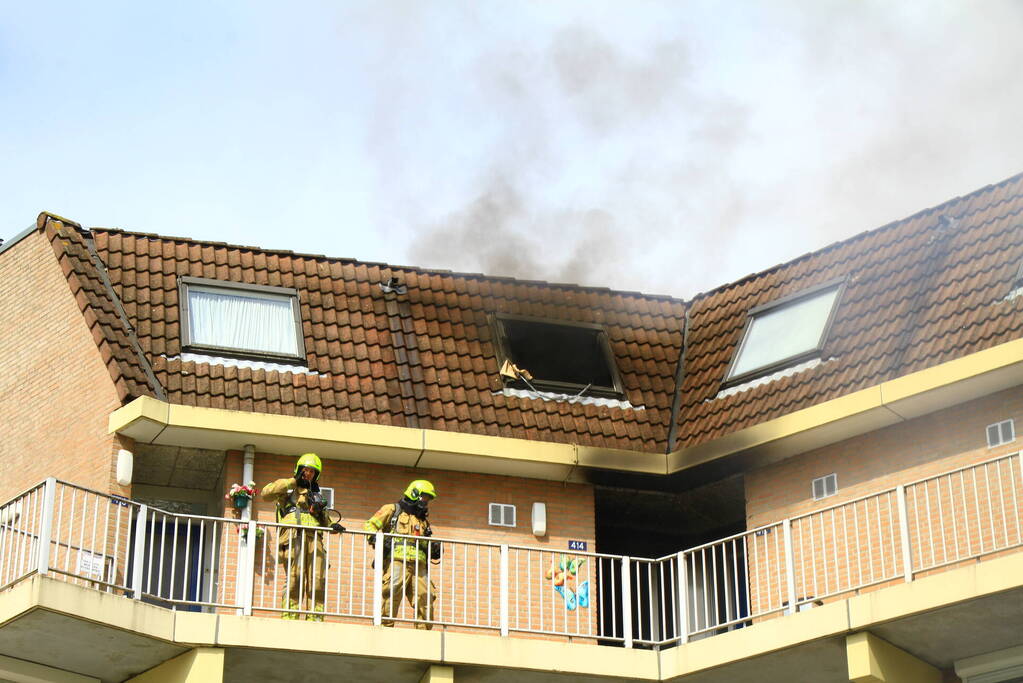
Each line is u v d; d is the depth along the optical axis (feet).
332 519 68.59
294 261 76.02
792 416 68.03
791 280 78.07
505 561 63.41
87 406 68.08
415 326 75.00
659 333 80.18
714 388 75.31
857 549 60.49
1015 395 63.57
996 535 62.44
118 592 64.34
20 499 60.08
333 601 66.85
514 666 62.54
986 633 59.67
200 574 64.39
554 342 77.15
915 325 68.95
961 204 73.77
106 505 61.72
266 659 61.05
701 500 74.08
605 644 75.15
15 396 72.13
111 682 62.80
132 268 72.54
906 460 66.03
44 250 73.36
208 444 67.31
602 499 73.92
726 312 79.82
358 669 62.18
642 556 77.25
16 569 62.18
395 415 70.64
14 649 60.18
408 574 63.82
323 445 68.13
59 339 70.79
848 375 69.26
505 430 72.02
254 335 71.87
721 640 62.80
